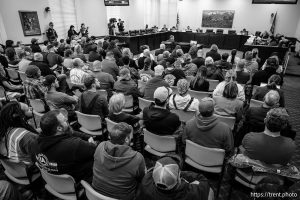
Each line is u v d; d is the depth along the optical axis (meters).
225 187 2.41
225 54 5.21
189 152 2.08
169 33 14.78
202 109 1.94
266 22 14.38
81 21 12.30
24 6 9.34
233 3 14.80
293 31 13.95
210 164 2.02
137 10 15.23
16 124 1.82
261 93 3.23
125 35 10.87
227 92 2.68
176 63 4.51
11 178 1.95
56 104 2.88
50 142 1.55
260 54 9.12
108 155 1.44
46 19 10.28
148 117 2.21
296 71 8.41
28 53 5.74
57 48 7.25
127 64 4.73
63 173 1.60
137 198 1.26
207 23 15.88
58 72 5.38
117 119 2.34
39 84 3.18
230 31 13.57
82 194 1.65
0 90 3.75
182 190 1.16
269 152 1.70
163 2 16.72
